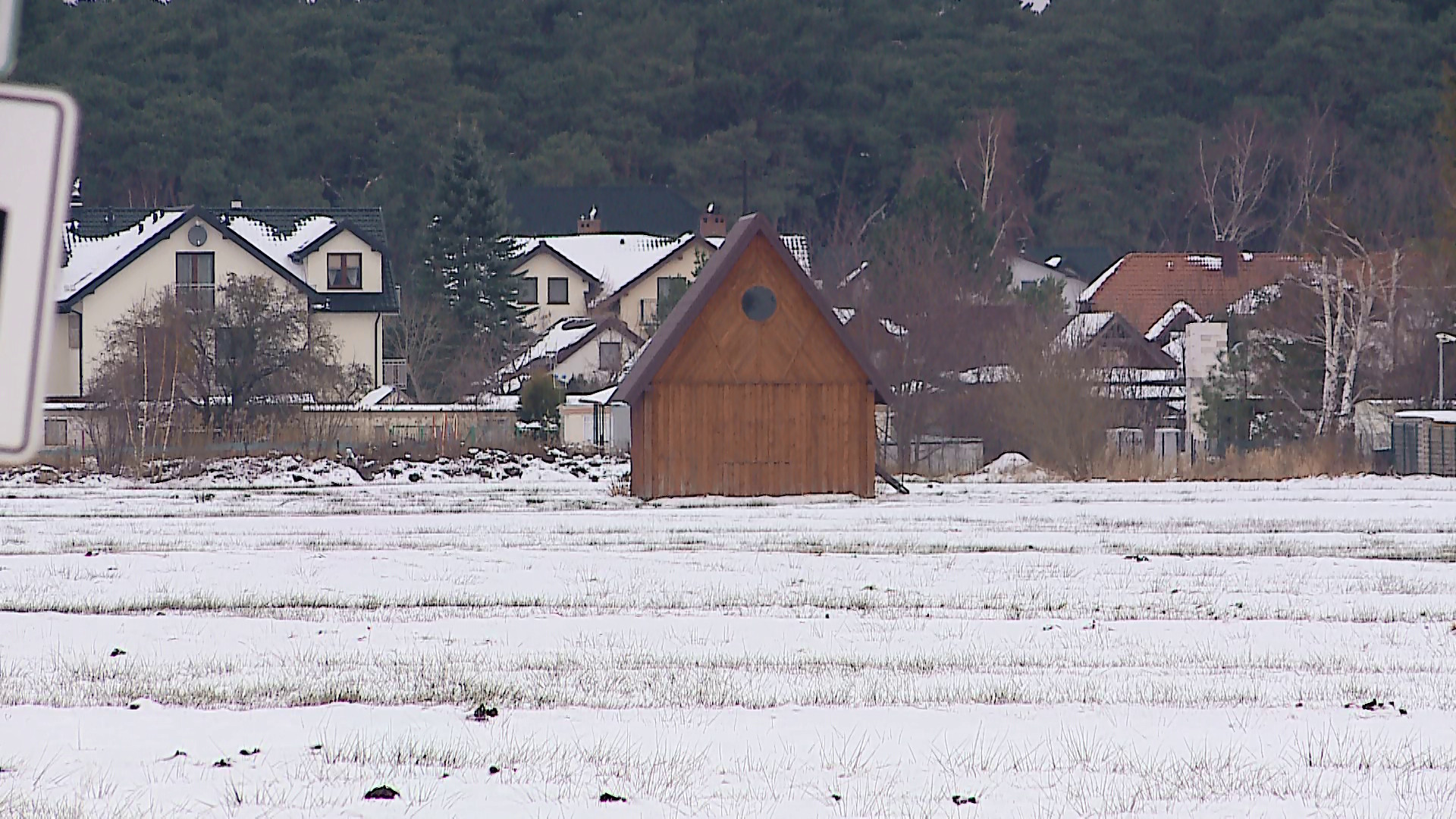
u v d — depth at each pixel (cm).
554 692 5153
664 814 3616
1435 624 6869
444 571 8881
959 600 7700
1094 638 6444
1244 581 8469
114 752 4278
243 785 3888
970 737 4481
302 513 13675
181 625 6788
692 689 5206
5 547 10312
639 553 10006
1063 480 19150
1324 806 3709
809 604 7538
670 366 15862
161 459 19525
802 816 3600
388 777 3975
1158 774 4012
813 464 16125
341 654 6000
